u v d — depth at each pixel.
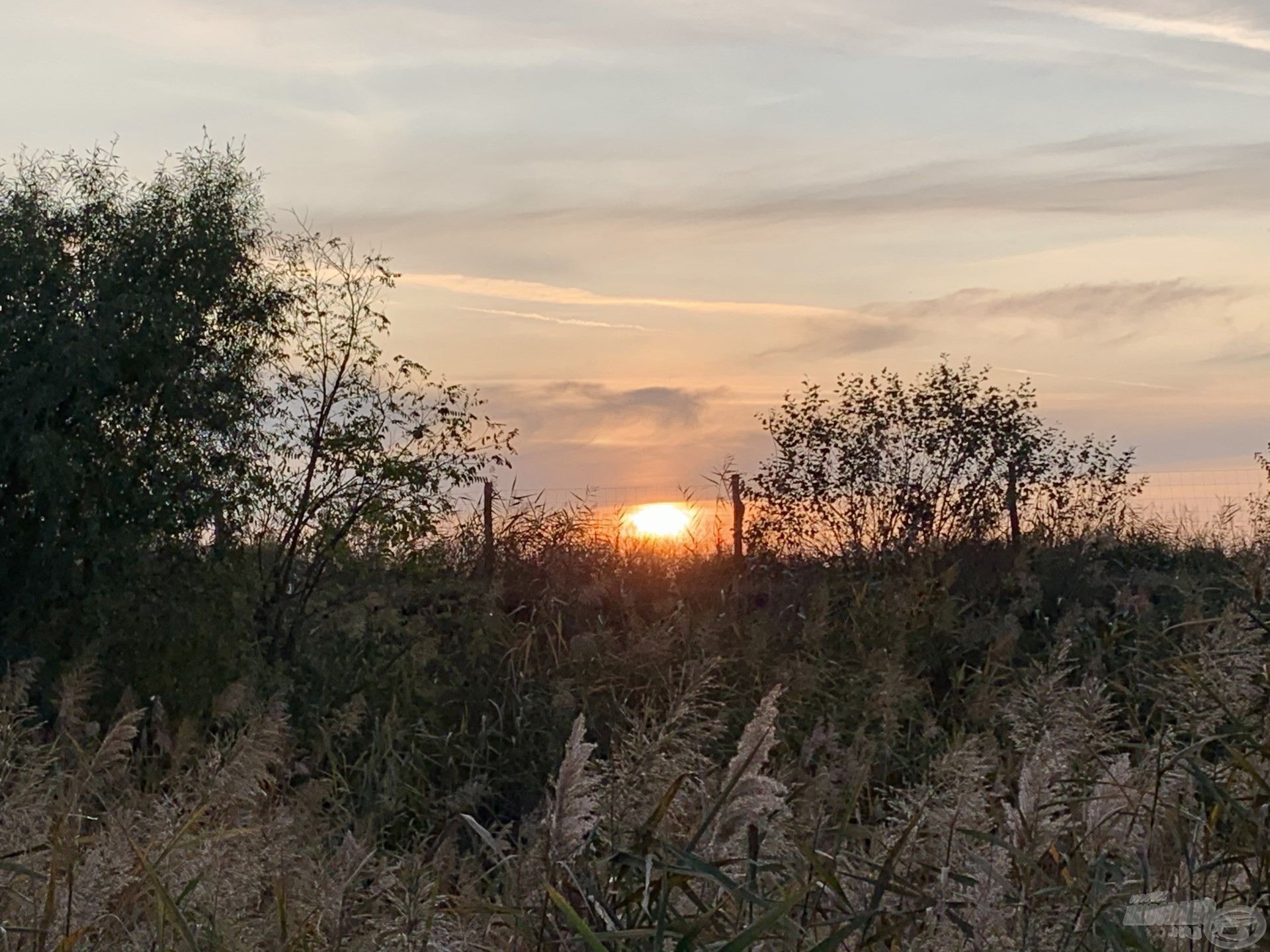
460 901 3.42
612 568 11.73
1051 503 14.55
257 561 10.49
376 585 11.00
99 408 9.47
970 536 13.73
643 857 3.02
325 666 9.30
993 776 4.15
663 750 3.49
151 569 9.34
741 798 3.02
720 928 3.06
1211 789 3.39
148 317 9.45
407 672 8.98
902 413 14.53
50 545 8.77
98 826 4.02
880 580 11.25
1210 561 12.66
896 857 3.10
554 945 3.03
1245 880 3.43
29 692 7.84
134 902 3.46
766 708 3.04
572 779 2.93
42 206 9.80
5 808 3.76
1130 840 3.34
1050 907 2.97
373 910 3.37
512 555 11.59
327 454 10.93
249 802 4.08
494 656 9.11
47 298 9.29
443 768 7.47
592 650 8.50
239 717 7.89
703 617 8.58
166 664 8.69
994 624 9.16
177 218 10.02
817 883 3.18
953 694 7.70
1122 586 10.90
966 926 2.91
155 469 9.46
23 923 3.22
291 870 3.75
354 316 11.09
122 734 4.14
